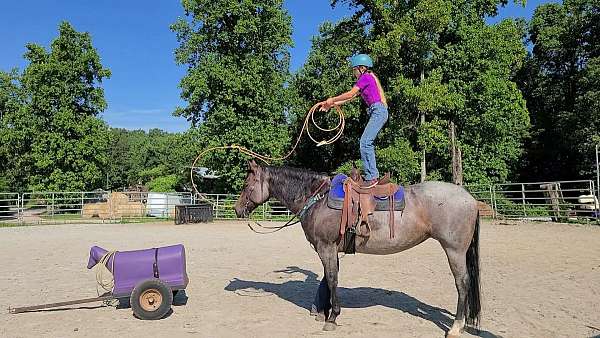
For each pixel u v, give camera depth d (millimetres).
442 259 12750
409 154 27672
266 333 6508
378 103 6770
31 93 39281
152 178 74500
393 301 8203
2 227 24953
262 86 33781
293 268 11742
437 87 26422
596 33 39844
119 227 24672
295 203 7000
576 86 40438
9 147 42219
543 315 7133
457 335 6105
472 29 28438
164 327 6855
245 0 32844
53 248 15898
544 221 22797
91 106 40906
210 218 28594
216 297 8695
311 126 38062
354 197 6352
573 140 37594
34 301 8477
